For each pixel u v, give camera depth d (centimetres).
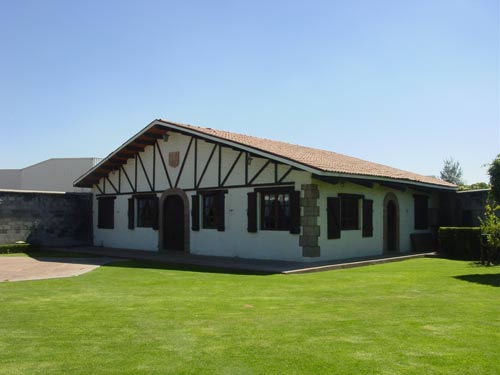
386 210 1656
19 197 1859
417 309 687
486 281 981
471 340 521
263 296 793
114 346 502
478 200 1823
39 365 443
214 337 535
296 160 1245
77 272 1123
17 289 870
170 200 1720
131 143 1744
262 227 1420
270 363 447
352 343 510
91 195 2078
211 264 1262
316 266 1196
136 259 1434
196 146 1617
